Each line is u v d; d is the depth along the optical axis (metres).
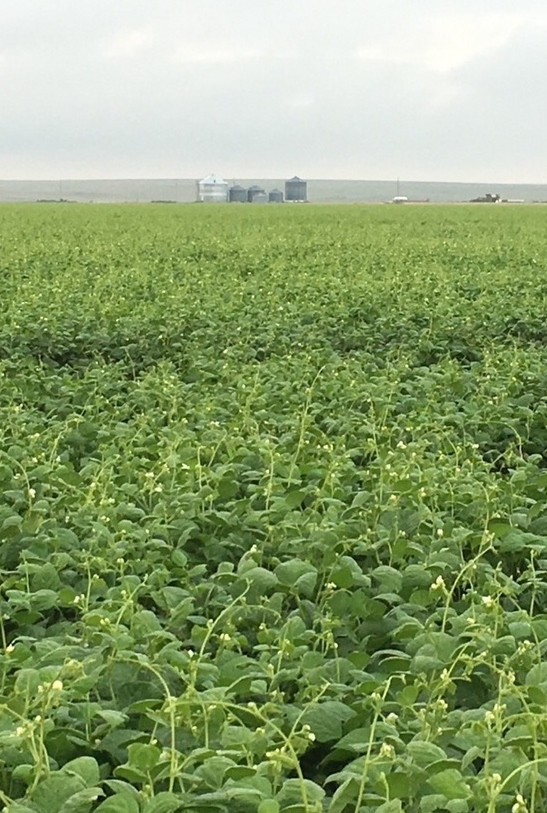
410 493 7.14
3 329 13.66
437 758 3.93
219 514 6.68
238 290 17.14
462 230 37.91
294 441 8.59
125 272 20.05
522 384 10.81
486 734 4.04
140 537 6.30
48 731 4.14
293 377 10.84
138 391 10.16
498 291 17.39
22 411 9.71
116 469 7.99
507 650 4.94
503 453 8.87
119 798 3.64
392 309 15.22
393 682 4.78
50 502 7.20
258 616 5.53
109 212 54.44
